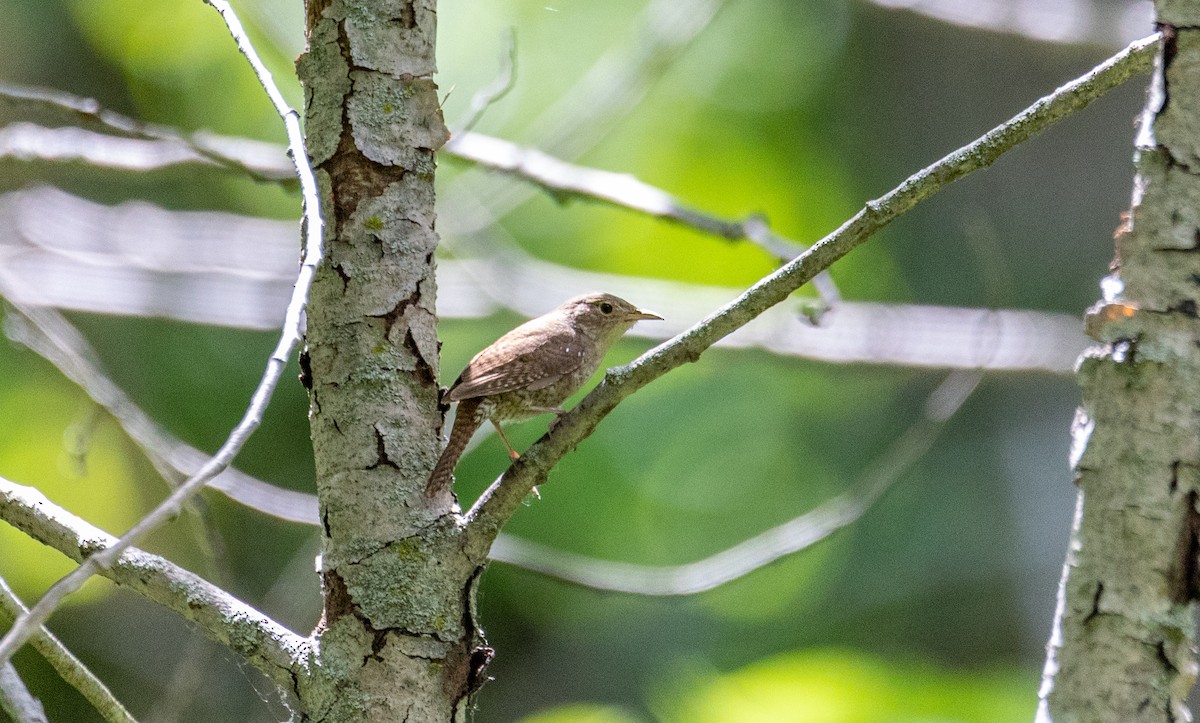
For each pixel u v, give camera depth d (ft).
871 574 48.11
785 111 52.65
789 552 27.66
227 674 38.50
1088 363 14.11
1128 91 53.52
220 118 49.65
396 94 16.94
